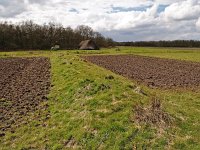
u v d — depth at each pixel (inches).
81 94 658.8
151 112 499.5
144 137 433.4
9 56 2901.1
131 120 475.8
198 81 1099.9
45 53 3501.5
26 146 466.9
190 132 465.1
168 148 412.5
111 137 442.3
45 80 1043.9
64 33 6023.6
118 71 1440.7
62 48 5639.8
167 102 631.8
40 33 5693.9
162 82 1061.1
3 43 5128.0
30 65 1740.9
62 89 793.6
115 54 3462.1
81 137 462.6
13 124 566.6
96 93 629.6
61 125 534.0
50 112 628.4
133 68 1633.9
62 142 470.0
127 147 417.1
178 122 490.9
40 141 483.5
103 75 908.0
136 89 642.8
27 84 976.3
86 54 3368.6
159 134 441.7
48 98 747.4
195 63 2086.6
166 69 1596.9
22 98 763.4
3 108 671.8
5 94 816.9
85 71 1024.2
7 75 1243.2
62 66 1306.6
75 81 812.6
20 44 5398.6
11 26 5428.2
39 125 554.9
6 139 499.8
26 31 5546.3
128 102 538.3
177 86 971.3
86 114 533.3
